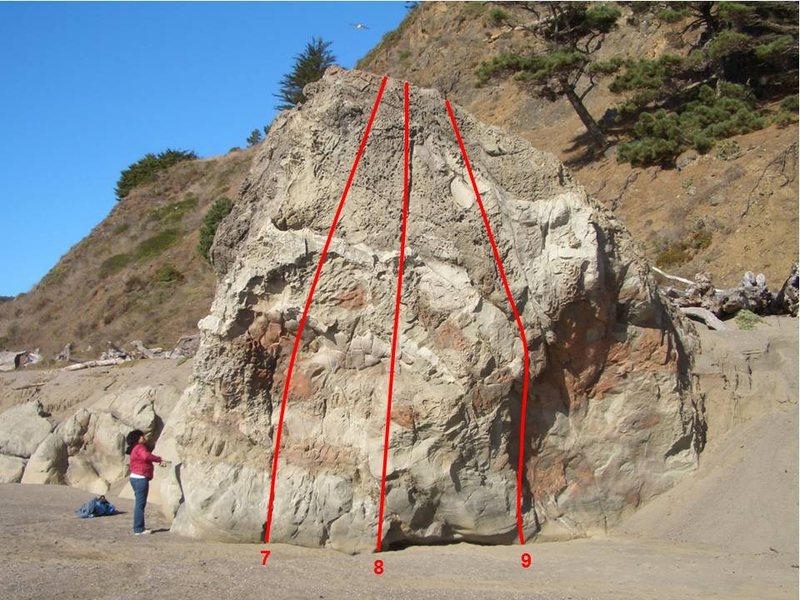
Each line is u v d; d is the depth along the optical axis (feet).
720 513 36.88
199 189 200.44
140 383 70.85
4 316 174.81
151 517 43.37
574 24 126.93
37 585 27.78
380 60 204.74
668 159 105.29
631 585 29.53
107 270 170.50
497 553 34.78
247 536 35.94
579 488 38.63
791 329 50.78
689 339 44.70
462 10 190.08
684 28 123.34
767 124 101.65
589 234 37.86
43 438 63.05
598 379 39.65
